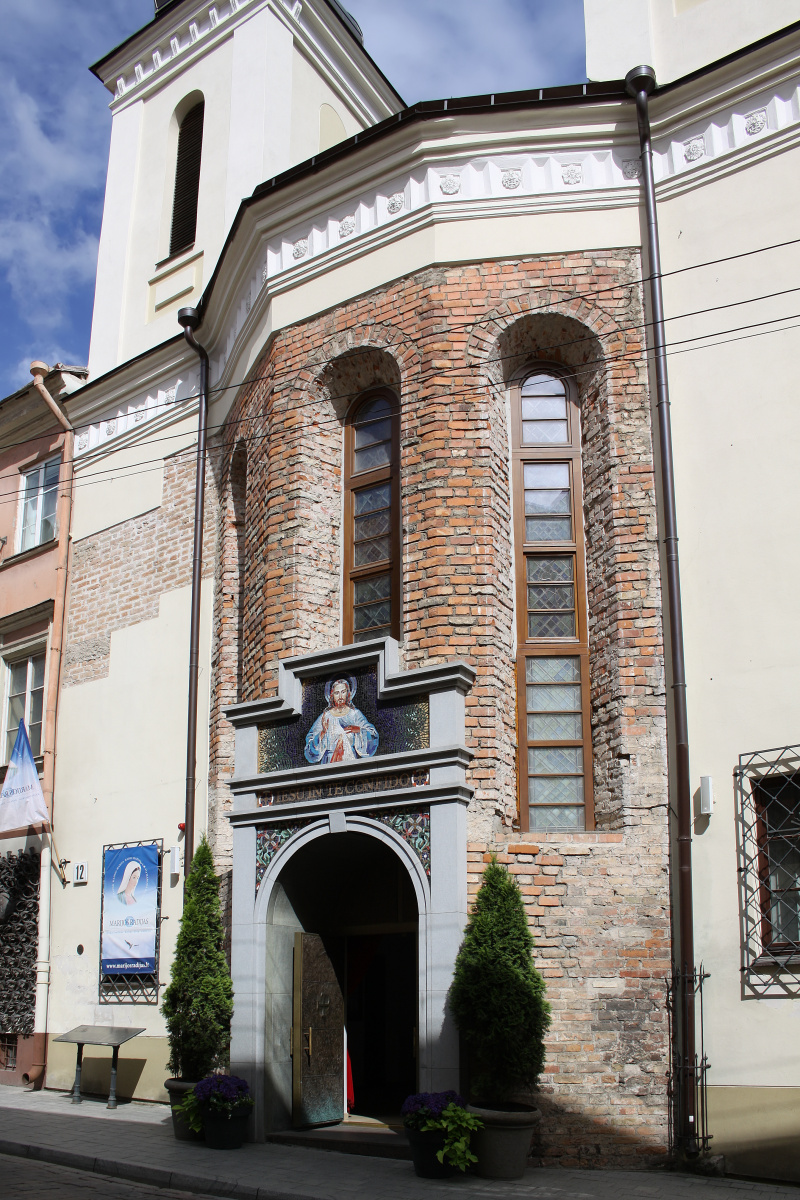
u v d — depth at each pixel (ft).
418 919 33.42
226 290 48.34
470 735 33.47
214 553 50.16
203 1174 29.14
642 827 32.99
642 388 36.55
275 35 59.57
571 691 36.40
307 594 39.52
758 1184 28.22
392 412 40.96
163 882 47.32
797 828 31.01
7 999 53.16
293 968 36.06
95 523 57.47
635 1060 30.96
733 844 31.73
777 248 35.40
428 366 37.37
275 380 42.06
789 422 33.99
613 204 38.04
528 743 35.94
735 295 35.81
